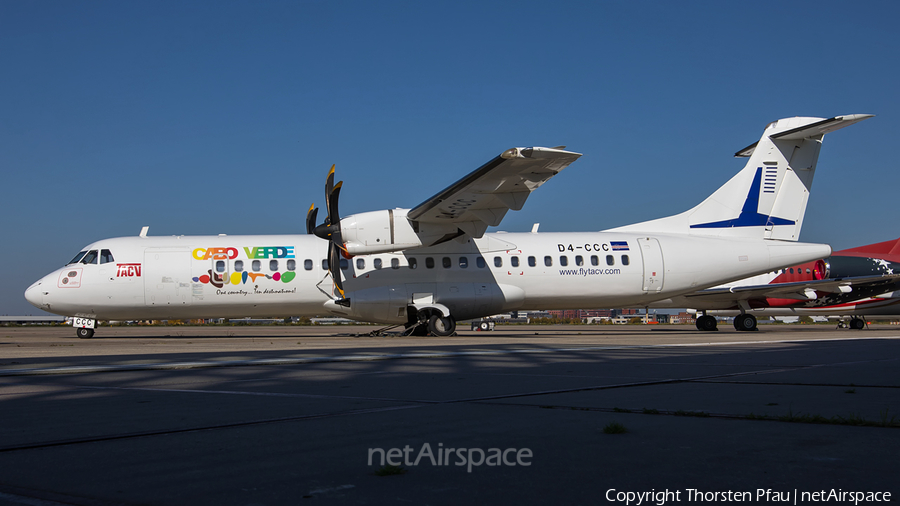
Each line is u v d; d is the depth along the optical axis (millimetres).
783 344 13938
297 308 19000
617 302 20391
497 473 2986
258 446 3570
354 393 5840
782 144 20891
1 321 66250
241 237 19172
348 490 2725
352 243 17359
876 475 2898
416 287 18750
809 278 28328
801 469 3002
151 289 18125
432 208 16672
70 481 2855
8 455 3359
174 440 3734
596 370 7992
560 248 19891
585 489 2715
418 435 3863
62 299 17984
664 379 6879
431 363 9133
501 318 80438
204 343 15570
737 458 3232
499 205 16797
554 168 14828
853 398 5355
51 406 5078
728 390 5930
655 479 2852
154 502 2557
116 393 5883
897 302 30594
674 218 21250
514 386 6344
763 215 20875
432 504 2529
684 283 20312
